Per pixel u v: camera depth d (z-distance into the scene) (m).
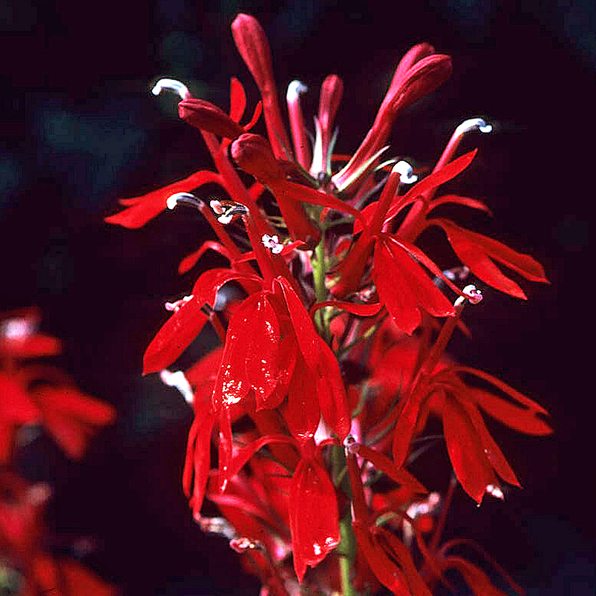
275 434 0.22
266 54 0.24
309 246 0.22
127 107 0.77
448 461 0.64
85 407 0.39
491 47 0.73
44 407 0.39
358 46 0.73
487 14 0.73
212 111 0.22
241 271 0.22
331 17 0.73
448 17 0.73
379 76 0.72
